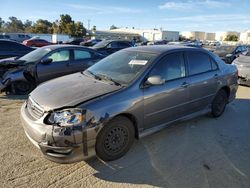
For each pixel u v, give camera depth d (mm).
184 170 3152
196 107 4461
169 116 3936
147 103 3496
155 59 3787
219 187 2838
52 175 2945
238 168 3234
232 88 5305
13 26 98062
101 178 2938
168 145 3807
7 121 4535
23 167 3070
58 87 3432
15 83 6469
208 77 4578
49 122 2857
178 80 4008
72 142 2803
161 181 2920
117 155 3305
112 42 14688
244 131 4449
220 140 4051
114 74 3760
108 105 3053
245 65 8391
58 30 59000
